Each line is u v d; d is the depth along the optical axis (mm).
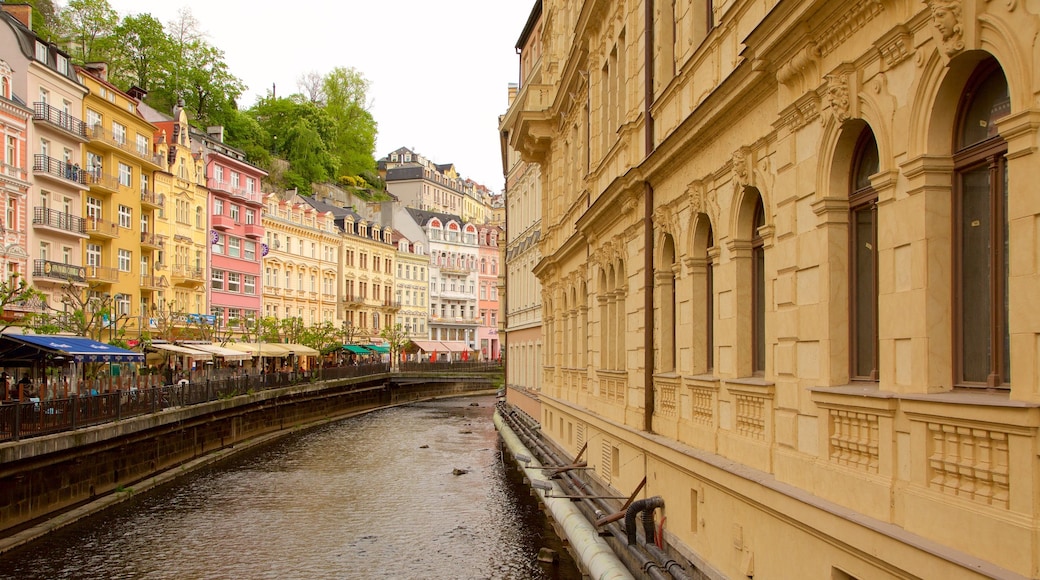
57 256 43688
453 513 24375
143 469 29562
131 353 31766
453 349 109438
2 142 39562
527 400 36656
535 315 35344
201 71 89688
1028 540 4945
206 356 46750
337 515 24359
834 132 7371
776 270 8766
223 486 29391
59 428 22609
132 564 19109
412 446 41625
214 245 63250
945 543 5711
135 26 85812
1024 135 5039
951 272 5996
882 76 6625
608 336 18047
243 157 71312
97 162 47969
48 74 43125
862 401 6742
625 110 16500
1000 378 5574
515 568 17922
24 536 20297
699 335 11828
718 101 10125
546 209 29500
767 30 8180
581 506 17594
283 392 47906
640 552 12477
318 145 102500
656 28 14039
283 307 75438
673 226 12914
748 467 9500
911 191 6211
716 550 10398
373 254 94875
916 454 6094
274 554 19891
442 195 139125
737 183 9898
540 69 33406
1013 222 5164
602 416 18156
